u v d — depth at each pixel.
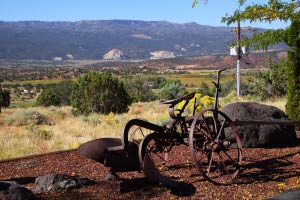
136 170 6.70
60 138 13.79
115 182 6.64
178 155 8.49
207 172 7.18
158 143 6.72
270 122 7.79
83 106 26.73
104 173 7.32
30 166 7.92
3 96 46.19
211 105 15.56
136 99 49.66
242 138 9.21
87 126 17.89
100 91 26.64
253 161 8.03
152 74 190.00
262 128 9.23
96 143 6.83
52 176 6.23
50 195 5.90
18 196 5.26
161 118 17.05
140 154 6.16
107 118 19.19
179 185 6.43
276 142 9.35
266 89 25.88
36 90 145.50
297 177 6.93
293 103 11.77
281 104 19.78
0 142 13.17
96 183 6.54
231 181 6.74
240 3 10.23
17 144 12.80
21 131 17.91
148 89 57.47
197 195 6.05
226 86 40.19
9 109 38.22
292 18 9.86
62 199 5.73
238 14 10.30
